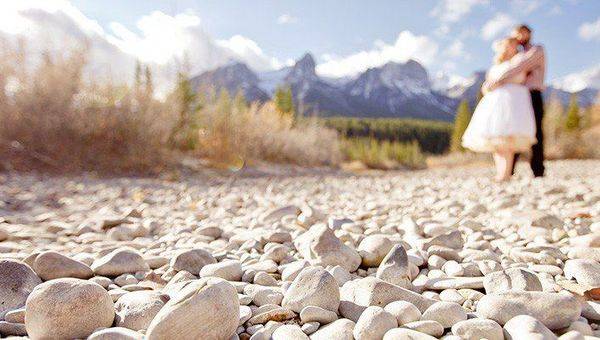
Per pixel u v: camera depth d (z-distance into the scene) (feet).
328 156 51.98
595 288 4.44
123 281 5.32
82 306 3.71
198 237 7.86
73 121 25.29
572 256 5.77
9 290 4.45
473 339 3.48
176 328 3.34
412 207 11.96
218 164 32.32
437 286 4.85
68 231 8.95
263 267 5.60
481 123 17.65
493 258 5.96
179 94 29.01
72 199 15.46
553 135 66.23
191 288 3.63
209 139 33.65
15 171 22.44
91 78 26.58
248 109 38.99
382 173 45.70
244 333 3.86
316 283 4.29
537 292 3.92
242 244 7.45
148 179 24.27
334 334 3.62
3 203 13.66
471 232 7.81
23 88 24.73
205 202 14.39
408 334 3.39
